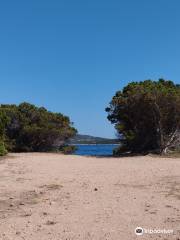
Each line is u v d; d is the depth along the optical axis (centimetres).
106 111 3762
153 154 3281
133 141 3644
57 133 4316
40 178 1678
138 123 3572
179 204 1130
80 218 1005
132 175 1738
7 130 4216
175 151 3475
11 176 1753
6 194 1319
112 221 973
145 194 1273
